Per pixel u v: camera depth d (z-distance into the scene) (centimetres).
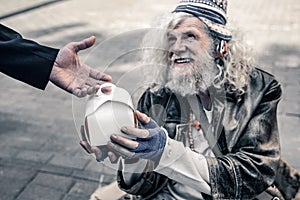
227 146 146
